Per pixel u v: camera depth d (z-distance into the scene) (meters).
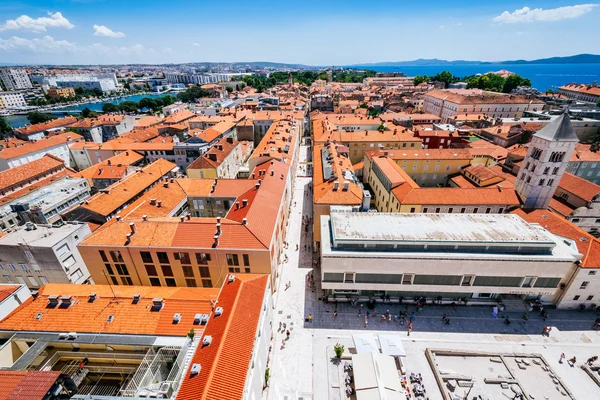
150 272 58.16
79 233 62.97
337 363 47.03
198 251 54.47
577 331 51.81
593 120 127.31
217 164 96.94
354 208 65.00
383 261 51.81
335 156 90.19
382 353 45.81
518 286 52.94
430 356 47.06
